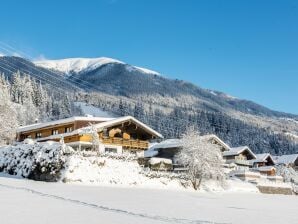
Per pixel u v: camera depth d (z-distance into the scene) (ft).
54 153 130.00
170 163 194.59
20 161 139.74
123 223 51.24
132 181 142.10
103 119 194.08
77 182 126.21
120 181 138.10
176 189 152.87
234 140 515.91
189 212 71.31
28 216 52.75
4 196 75.05
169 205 81.51
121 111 558.15
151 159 190.60
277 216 75.82
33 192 85.76
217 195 143.84
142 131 198.80
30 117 400.88
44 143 137.49
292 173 289.53
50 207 62.95
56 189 98.02
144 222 53.52
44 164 130.00
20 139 216.74
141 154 195.00
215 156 169.07
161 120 481.87
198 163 161.99
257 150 513.86
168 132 456.45
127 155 147.13
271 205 108.68
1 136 194.08
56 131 200.34
